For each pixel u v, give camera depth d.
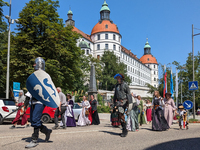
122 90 6.22
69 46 24.08
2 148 4.28
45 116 13.38
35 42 21.94
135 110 8.30
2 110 11.88
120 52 91.62
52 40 21.45
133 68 114.38
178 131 8.38
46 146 4.54
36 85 4.58
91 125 11.90
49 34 21.16
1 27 28.00
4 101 12.23
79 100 40.94
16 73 21.00
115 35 88.75
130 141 5.46
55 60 21.33
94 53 88.44
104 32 87.44
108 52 75.56
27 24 22.17
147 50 149.25
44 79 4.66
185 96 33.12
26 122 10.09
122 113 6.24
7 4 24.59
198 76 30.94
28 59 21.52
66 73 22.98
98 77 65.19
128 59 108.00
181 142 5.43
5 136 5.73
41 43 21.73
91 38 92.25
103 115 24.61
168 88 34.97
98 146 4.67
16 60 20.94
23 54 21.09
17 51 21.41
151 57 146.75
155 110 8.41
